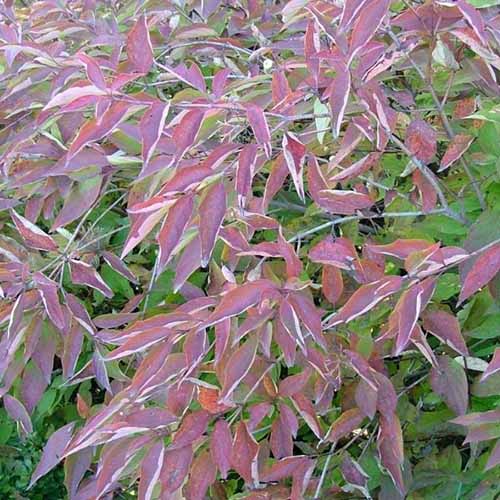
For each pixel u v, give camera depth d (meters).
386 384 0.73
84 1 1.14
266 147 0.62
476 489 0.79
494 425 0.70
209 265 0.88
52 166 0.87
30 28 1.08
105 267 1.07
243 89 0.86
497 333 0.77
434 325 0.73
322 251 0.68
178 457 0.64
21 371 0.91
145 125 0.62
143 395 0.66
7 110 0.98
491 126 0.74
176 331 0.66
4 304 0.86
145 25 0.69
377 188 0.93
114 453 0.66
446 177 0.89
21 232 0.86
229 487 0.92
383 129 0.70
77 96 0.66
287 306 0.62
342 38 0.68
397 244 0.65
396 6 0.88
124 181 1.14
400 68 0.78
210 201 0.61
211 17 1.15
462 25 0.72
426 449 0.90
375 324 0.83
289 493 0.73
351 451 0.90
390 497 0.82
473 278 0.61
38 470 0.80
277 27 1.07
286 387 0.70
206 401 0.65
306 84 0.74
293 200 1.04
